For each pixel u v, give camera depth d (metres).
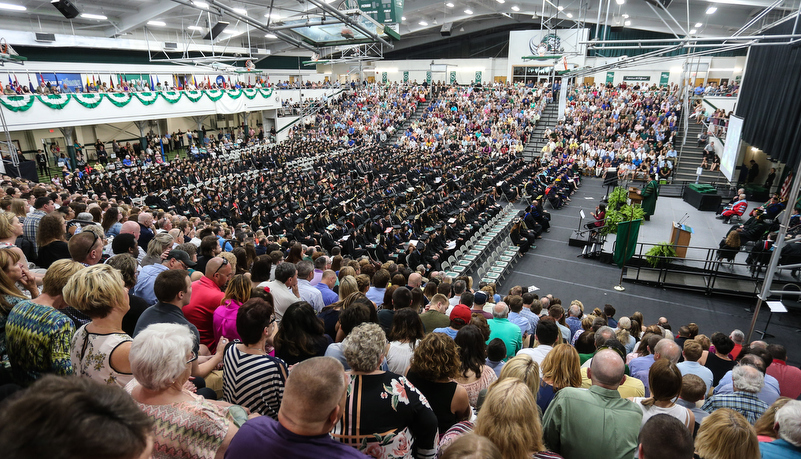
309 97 49.50
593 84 44.59
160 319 3.48
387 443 2.66
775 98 18.42
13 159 21.80
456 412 3.36
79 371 2.84
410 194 26.08
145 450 1.34
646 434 2.42
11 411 1.13
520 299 8.14
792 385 6.14
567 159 33.28
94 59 33.12
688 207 24.06
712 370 6.77
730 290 14.66
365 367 2.79
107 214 8.19
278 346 3.99
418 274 8.29
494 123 40.69
